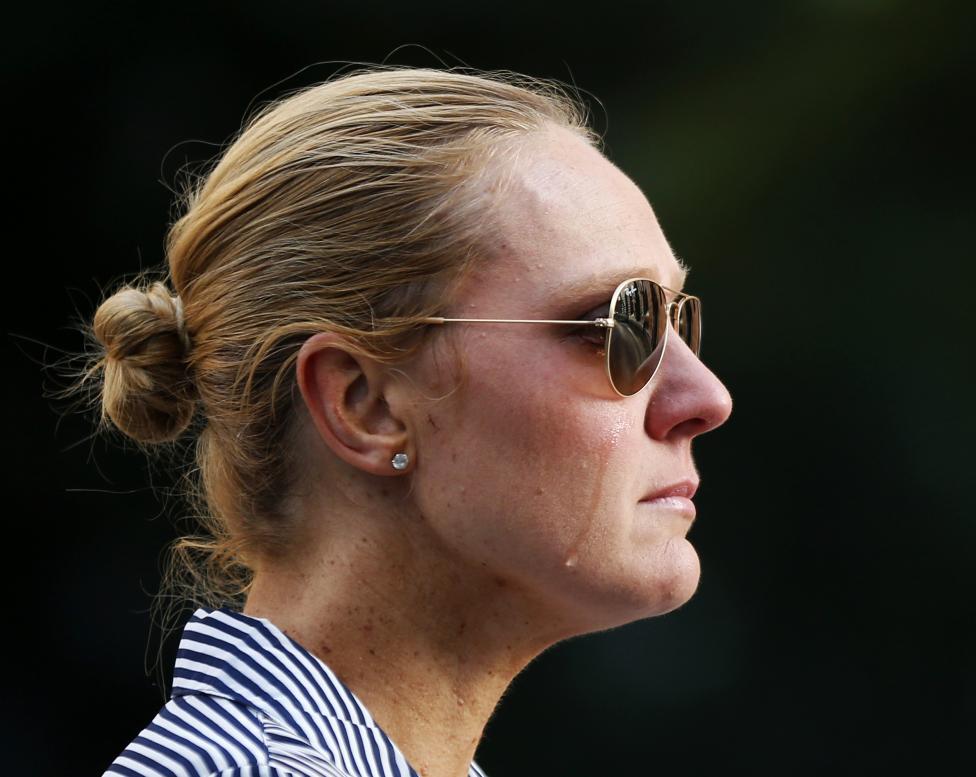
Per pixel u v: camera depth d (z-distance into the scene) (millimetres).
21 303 22094
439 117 6055
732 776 25109
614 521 5859
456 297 5812
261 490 6113
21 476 21938
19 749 21516
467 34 23859
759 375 26797
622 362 5859
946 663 26016
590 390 5820
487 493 5758
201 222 6348
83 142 22062
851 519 26516
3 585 21766
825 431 26625
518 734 24500
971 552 26109
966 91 26094
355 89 6195
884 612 26250
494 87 6363
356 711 5598
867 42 26156
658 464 6133
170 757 5047
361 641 5902
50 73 21922
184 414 6613
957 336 26422
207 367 6293
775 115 26156
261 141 6250
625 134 26047
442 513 5828
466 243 5816
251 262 6121
